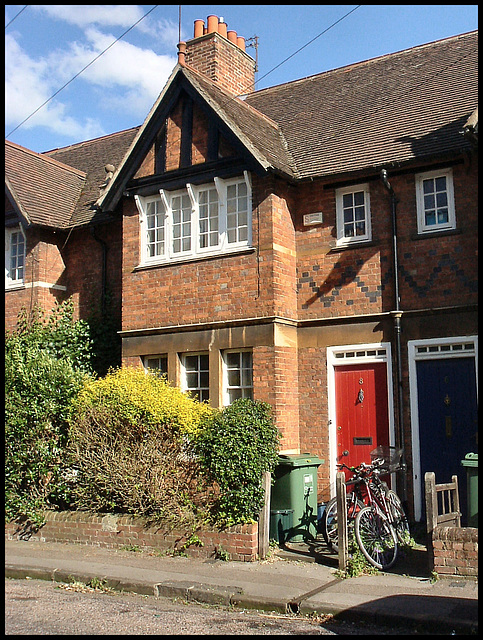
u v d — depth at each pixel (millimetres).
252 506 9266
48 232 15227
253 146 11781
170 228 13133
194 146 12836
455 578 7895
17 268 15617
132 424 10234
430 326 10797
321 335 11828
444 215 11055
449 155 10734
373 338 11312
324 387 11711
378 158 11469
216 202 12680
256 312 11742
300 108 14758
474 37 13641
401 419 10836
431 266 10930
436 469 10516
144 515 10211
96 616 7027
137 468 10141
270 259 11703
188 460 9875
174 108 13148
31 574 9000
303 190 12398
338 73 15391
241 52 16797
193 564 9125
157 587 8094
